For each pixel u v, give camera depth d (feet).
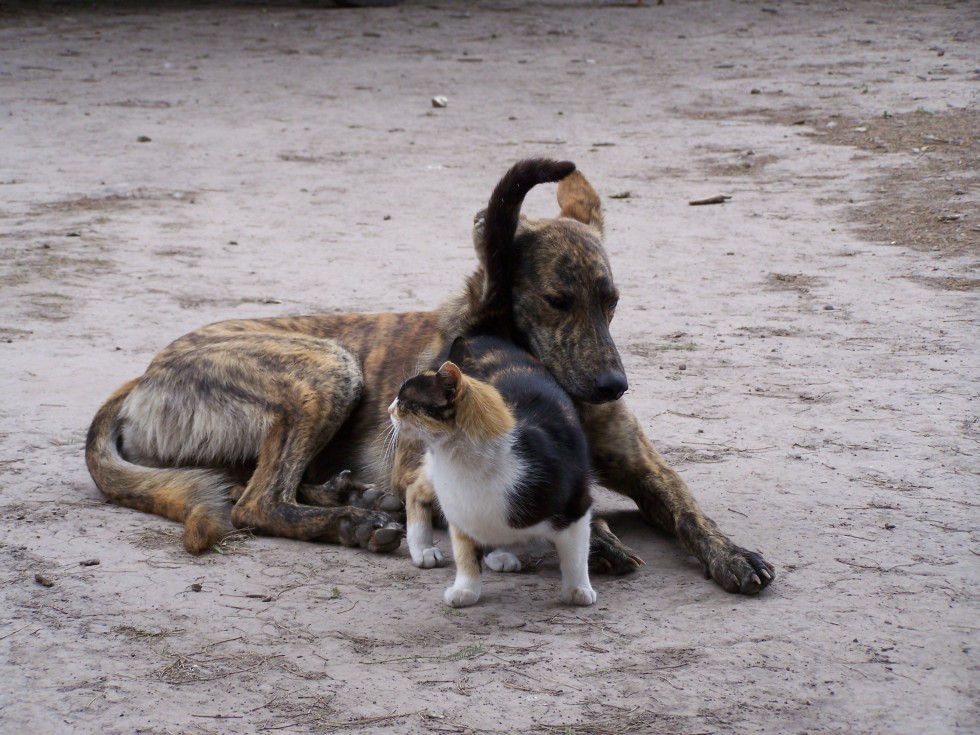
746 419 29.53
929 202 56.80
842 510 23.38
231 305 40.98
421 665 17.07
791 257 48.47
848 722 15.37
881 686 16.30
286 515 22.95
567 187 27.78
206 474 24.18
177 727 15.25
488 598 19.89
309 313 39.96
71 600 19.08
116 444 25.75
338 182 64.28
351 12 133.08
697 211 57.41
